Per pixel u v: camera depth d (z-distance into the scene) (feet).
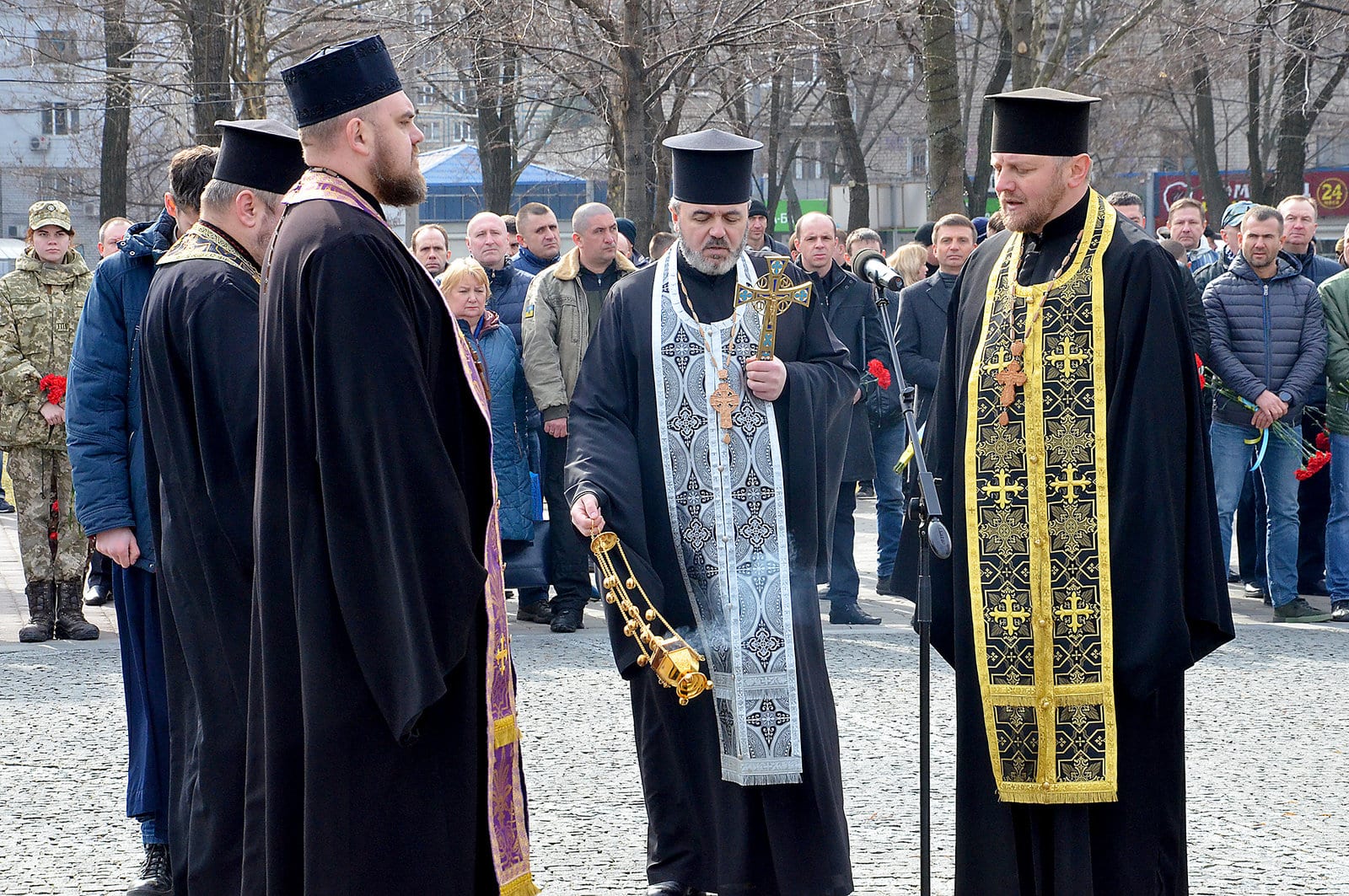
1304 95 81.76
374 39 11.84
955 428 14.15
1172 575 12.88
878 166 147.02
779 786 14.94
